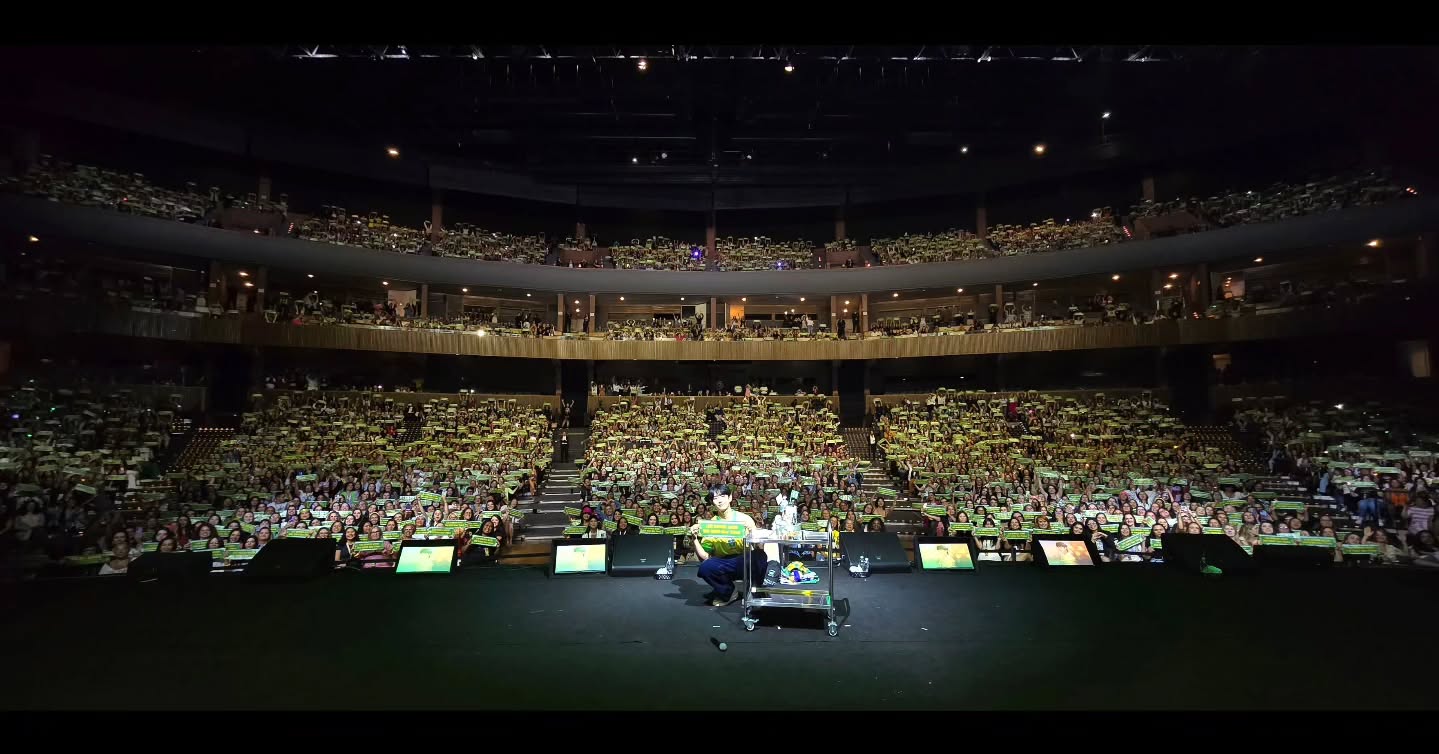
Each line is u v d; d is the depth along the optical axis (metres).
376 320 30.81
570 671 5.38
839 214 40.34
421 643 6.09
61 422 21.70
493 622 6.78
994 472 21.55
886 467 26.14
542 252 38.38
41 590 8.17
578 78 26.64
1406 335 24.45
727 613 7.11
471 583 8.55
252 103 29.30
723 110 29.31
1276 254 27.45
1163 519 14.27
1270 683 5.01
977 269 33.53
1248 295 29.55
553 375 36.50
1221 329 27.09
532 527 20.50
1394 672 5.22
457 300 36.44
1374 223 25.02
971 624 6.62
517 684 5.08
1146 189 34.50
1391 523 15.69
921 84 27.16
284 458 22.44
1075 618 6.82
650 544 9.22
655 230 42.31
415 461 22.75
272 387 28.27
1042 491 18.34
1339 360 26.56
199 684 5.05
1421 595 7.74
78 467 19.00
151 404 25.19
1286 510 15.14
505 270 34.12
